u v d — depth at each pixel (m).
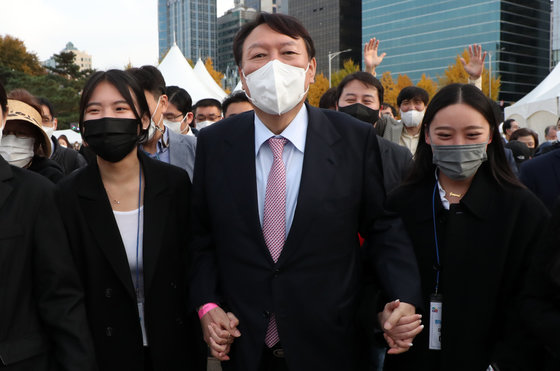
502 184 1.90
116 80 1.88
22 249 1.61
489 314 1.83
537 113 12.46
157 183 1.99
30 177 1.71
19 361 1.54
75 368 1.57
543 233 1.64
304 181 1.71
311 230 1.68
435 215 1.98
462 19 62.47
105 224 1.88
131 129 1.87
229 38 118.06
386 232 1.85
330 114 1.93
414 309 1.67
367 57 4.27
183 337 2.03
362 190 1.82
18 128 2.45
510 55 60.25
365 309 1.76
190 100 3.97
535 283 1.61
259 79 1.71
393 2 70.06
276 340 1.74
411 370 1.94
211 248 1.96
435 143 1.93
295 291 1.67
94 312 1.87
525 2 61.03
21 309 1.60
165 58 12.75
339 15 84.38
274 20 1.73
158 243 1.93
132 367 1.91
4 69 33.62
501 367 1.80
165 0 136.75
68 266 1.71
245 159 1.80
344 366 1.74
